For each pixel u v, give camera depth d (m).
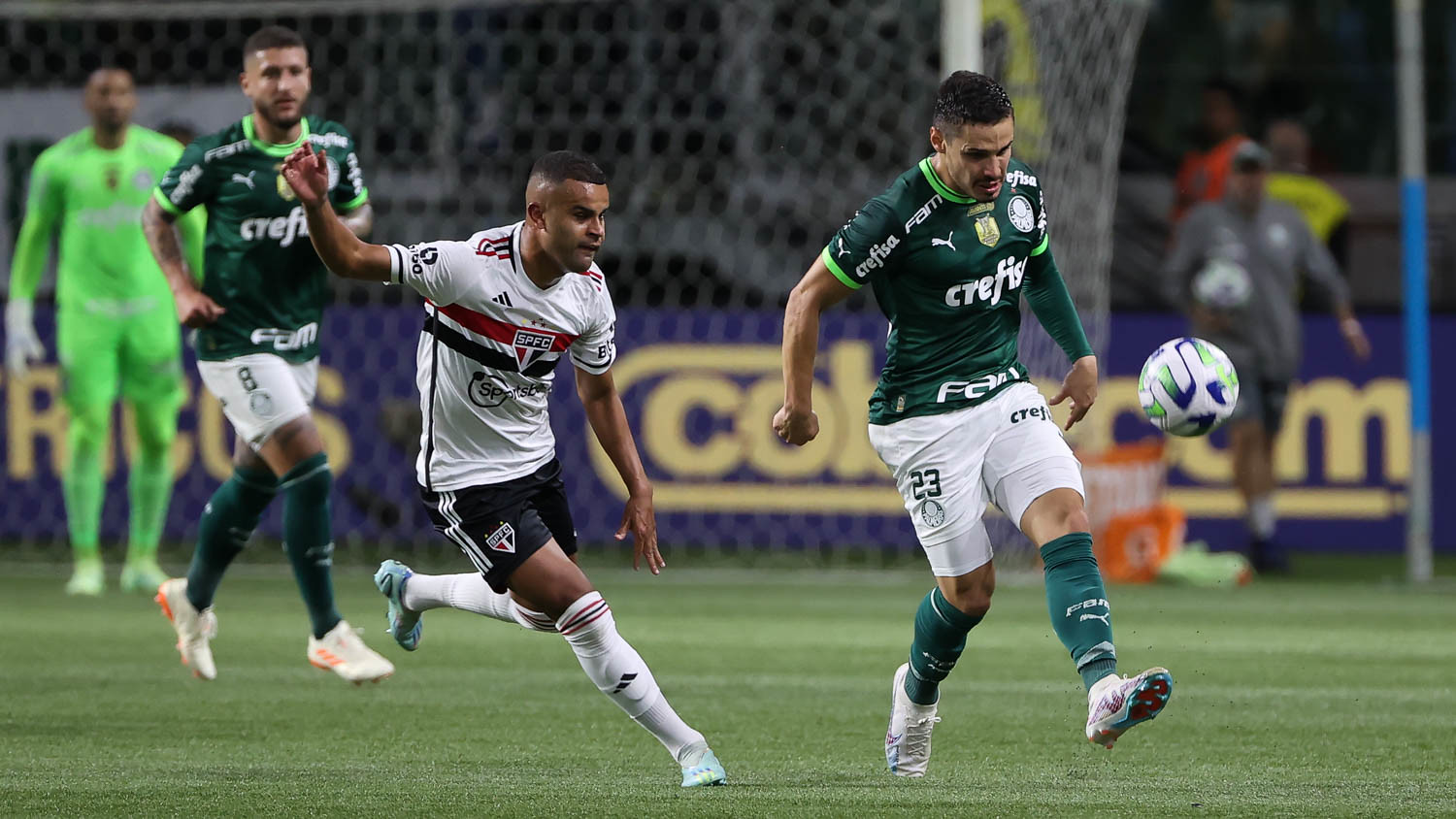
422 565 38.12
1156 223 47.34
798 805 12.95
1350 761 15.72
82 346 31.89
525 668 23.02
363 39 46.09
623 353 39.16
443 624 28.95
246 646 25.06
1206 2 50.53
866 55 47.00
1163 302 46.94
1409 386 37.59
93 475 32.84
